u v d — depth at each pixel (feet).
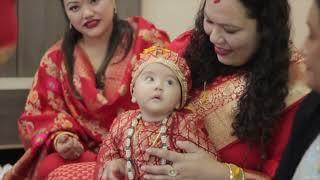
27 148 5.81
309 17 2.52
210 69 4.26
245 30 3.88
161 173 3.73
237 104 4.04
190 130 3.92
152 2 8.02
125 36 5.90
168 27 8.11
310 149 3.01
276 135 4.00
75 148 5.29
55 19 7.82
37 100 5.78
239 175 3.82
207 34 4.18
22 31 7.73
